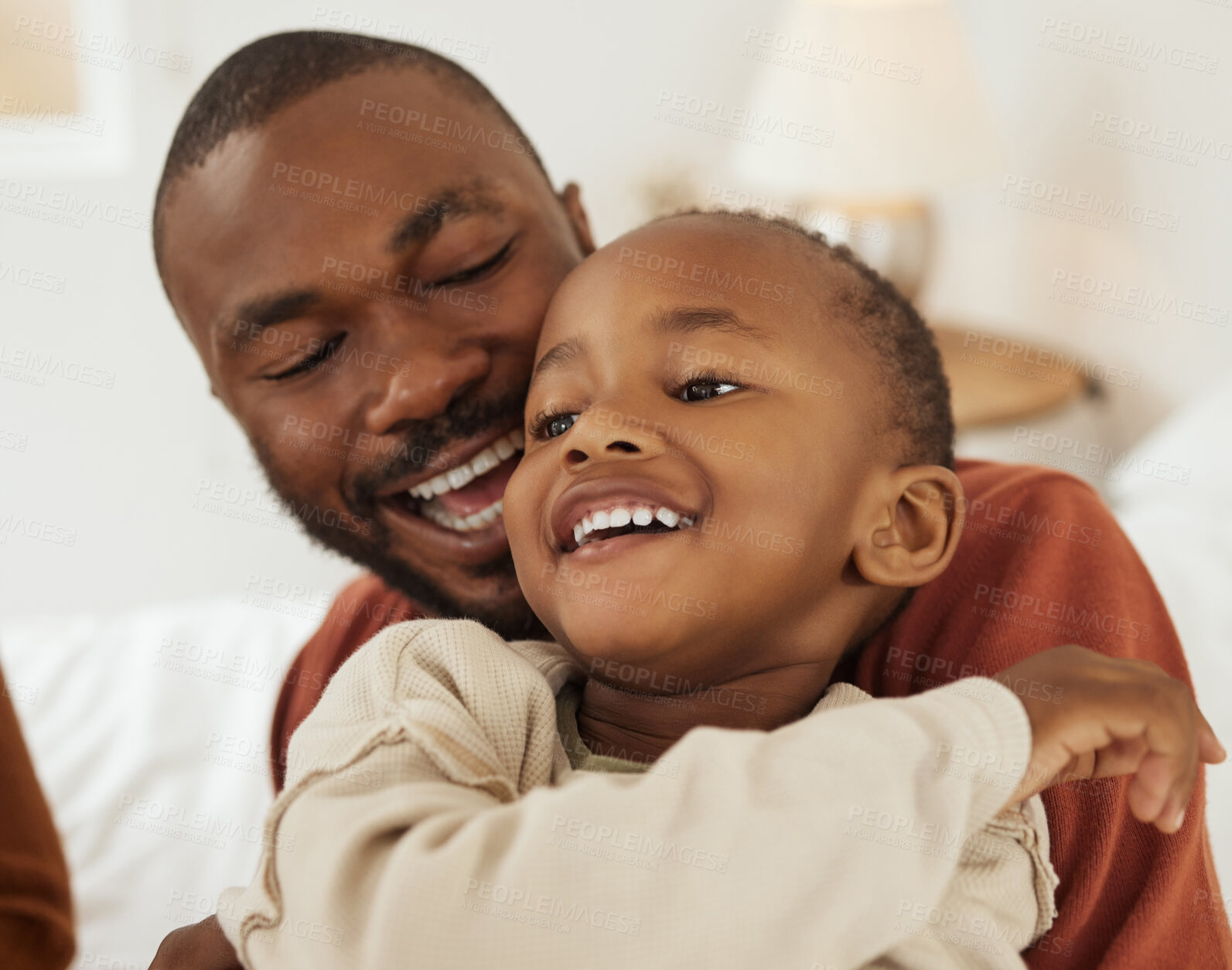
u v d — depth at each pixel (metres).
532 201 0.97
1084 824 0.81
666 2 2.84
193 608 1.99
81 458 2.87
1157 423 2.68
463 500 0.98
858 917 0.61
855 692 0.80
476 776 0.68
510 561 1.00
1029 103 2.79
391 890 0.59
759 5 2.84
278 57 0.92
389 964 0.58
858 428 0.82
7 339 2.80
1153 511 1.92
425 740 0.67
